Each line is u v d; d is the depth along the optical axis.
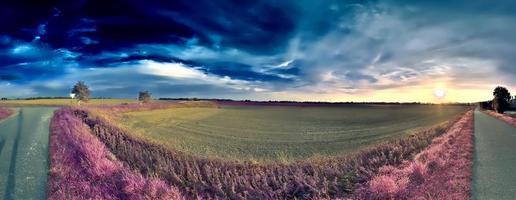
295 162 12.66
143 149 15.04
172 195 8.34
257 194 8.96
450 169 10.07
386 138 23.31
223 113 57.59
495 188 8.47
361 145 20.09
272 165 11.97
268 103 102.50
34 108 55.88
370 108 90.75
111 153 13.87
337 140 23.00
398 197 7.87
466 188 8.24
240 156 15.87
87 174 9.98
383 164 11.80
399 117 52.84
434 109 88.75
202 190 9.38
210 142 21.00
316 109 81.38
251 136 25.12
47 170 11.33
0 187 9.52
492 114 53.81
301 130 30.70
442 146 14.12
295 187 9.64
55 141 16.81
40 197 8.75
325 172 10.81
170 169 11.15
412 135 22.41
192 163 12.11
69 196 8.23
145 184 8.83
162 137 22.52
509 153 13.75
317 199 8.53
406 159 12.62
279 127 33.66
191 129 29.41
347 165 11.84
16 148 15.74
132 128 27.59
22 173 10.98
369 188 8.59
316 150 18.38
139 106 58.50
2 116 36.00
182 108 69.31
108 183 9.23
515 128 27.19
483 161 11.97
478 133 22.69
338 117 52.53
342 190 9.26
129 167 11.17
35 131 22.52
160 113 51.34
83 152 12.40
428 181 8.73
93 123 25.97
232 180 9.93
